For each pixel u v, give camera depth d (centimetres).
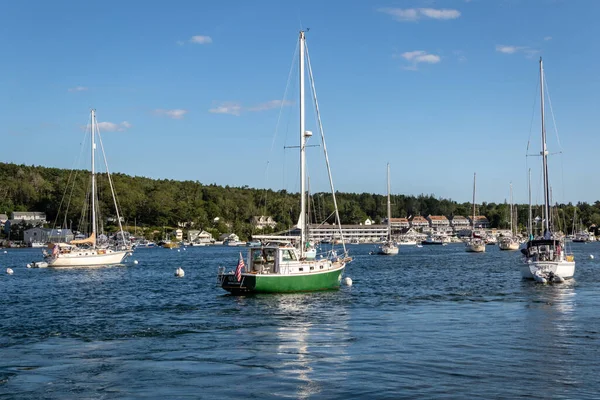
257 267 4791
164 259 12669
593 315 3650
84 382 2227
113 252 9412
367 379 2214
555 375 2253
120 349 2781
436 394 2031
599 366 2383
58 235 19200
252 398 2016
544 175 6384
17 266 9944
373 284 5972
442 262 10581
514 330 3166
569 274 5947
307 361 2497
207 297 4872
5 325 3509
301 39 4981
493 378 2217
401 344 2822
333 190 5616
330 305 4212
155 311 4066
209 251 18650
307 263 4838
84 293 5362
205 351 2714
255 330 3234
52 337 3105
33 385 2195
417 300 4519
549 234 6275
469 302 4384
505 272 7650
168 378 2262
